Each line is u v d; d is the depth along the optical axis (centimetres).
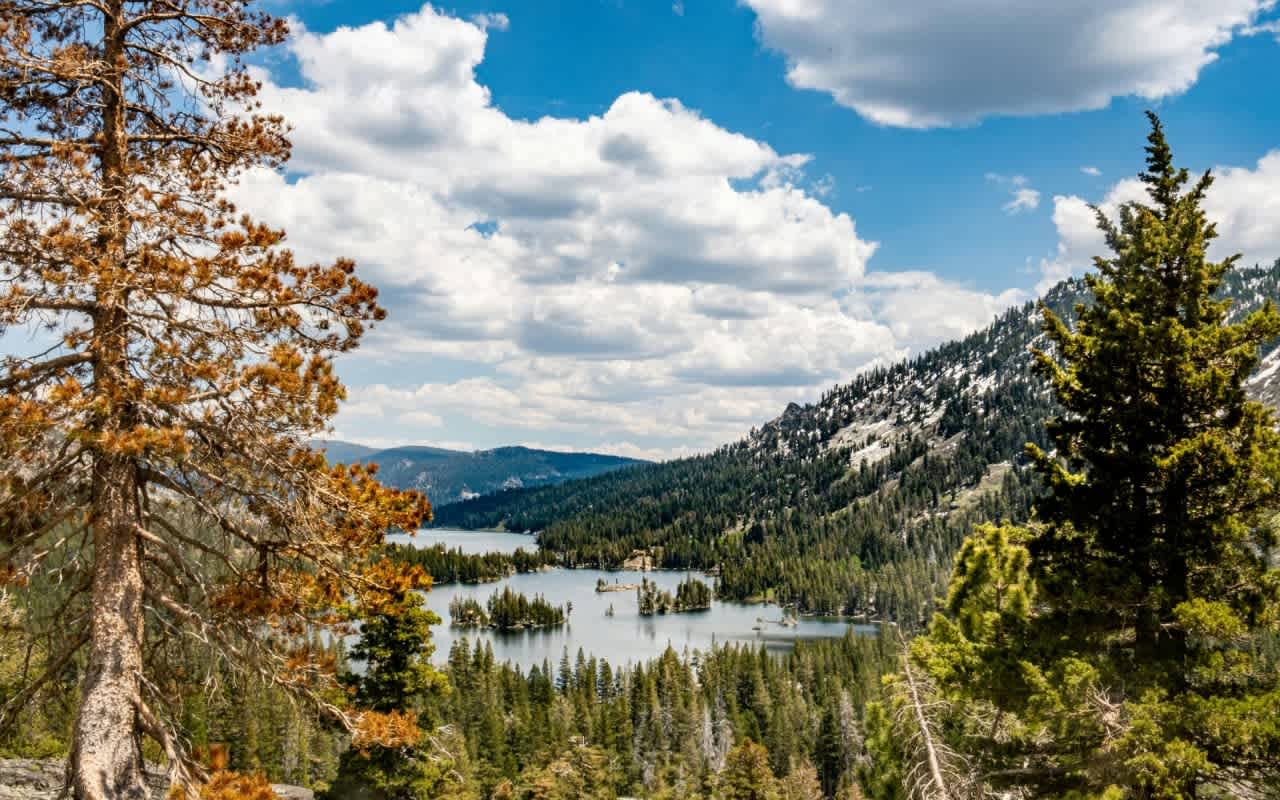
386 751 2464
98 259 940
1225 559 1259
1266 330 1273
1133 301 1365
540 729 8538
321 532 1022
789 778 6462
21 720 969
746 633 18975
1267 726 1060
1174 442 1298
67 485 952
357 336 1084
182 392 909
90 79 1011
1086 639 1348
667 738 9519
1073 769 1294
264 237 1042
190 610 964
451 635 18912
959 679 1409
